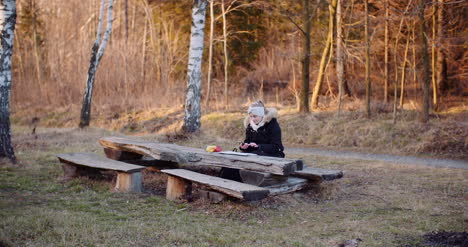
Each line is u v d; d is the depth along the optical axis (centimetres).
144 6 2514
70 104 2181
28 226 434
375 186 704
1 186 626
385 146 1252
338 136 1385
